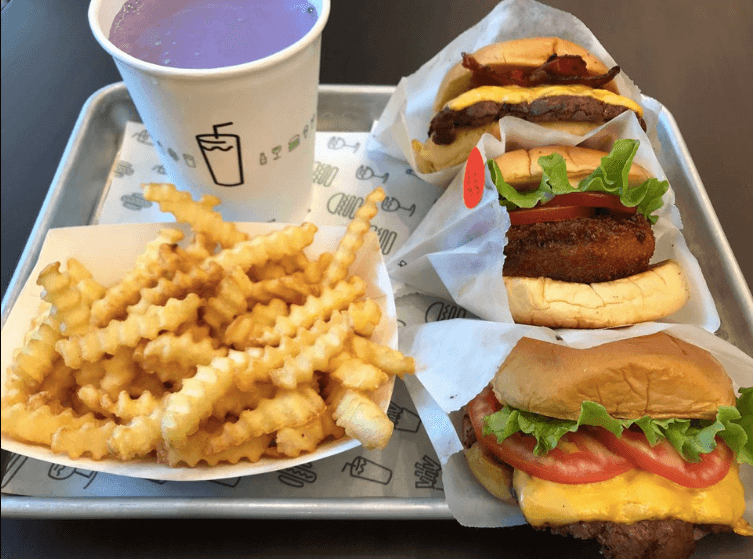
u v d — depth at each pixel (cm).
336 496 26
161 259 24
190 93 23
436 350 29
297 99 26
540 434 25
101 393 23
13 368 23
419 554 25
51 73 42
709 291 31
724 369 26
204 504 24
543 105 32
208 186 29
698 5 49
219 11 24
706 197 35
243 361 23
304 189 32
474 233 29
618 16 48
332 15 47
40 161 37
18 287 30
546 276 28
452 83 35
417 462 27
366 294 29
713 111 42
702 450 24
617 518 24
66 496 24
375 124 38
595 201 28
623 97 33
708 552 25
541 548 25
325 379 26
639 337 26
